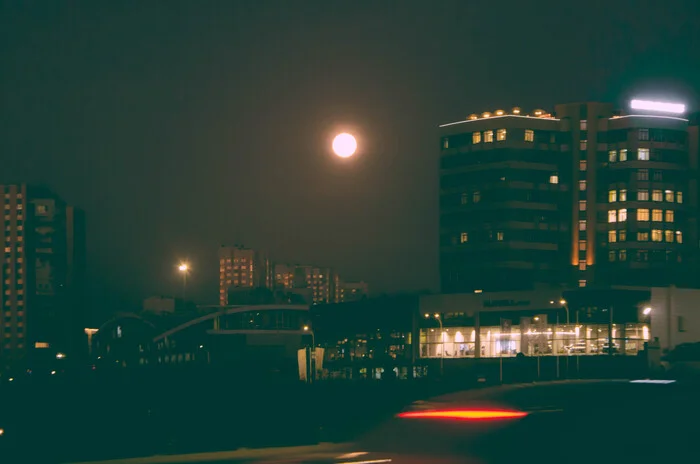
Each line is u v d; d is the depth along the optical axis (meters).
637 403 78.81
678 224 191.12
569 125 193.75
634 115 192.12
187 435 92.94
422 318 172.88
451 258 192.75
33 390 182.25
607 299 152.75
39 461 70.44
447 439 56.53
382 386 142.38
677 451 50.62
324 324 189.75
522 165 189.38
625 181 190.88
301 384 158.25
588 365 143.25
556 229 190.50
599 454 49.81
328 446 52.66
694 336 150.75
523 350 154.50
